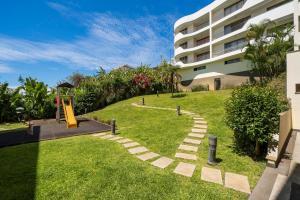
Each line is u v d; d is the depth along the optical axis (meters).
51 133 11.15
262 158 6.15
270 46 19.47
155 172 5.43
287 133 8.05
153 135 9.32
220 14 31.94
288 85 10.25
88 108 23.25
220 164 5.86
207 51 35.12
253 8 25.59
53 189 4.60
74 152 7.25
